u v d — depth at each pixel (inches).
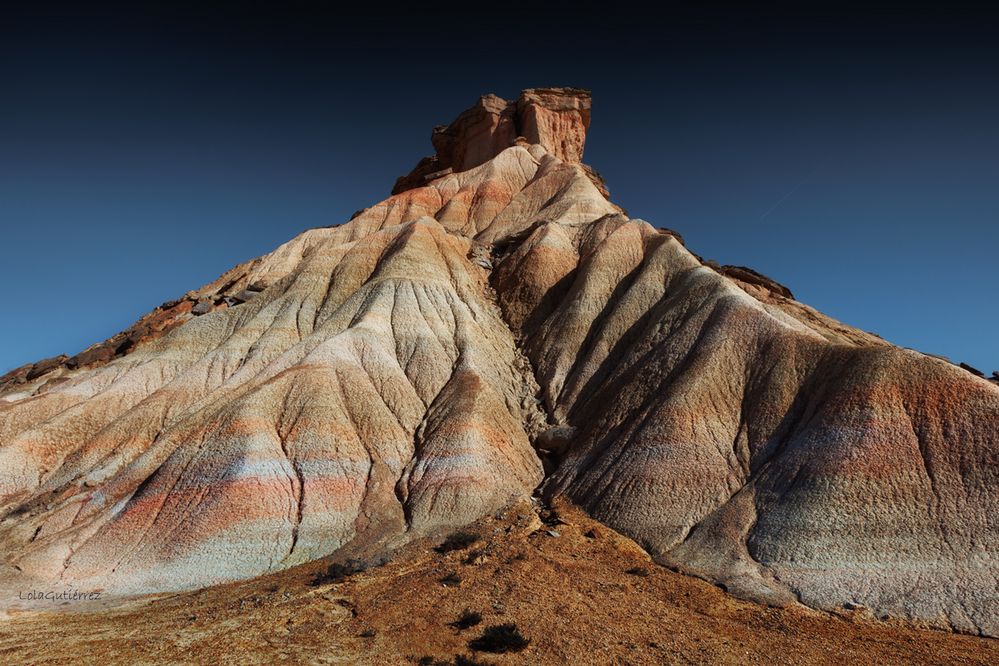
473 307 2180.1
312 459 1421.0
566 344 1882.4
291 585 1065.5
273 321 2165.4
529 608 909.2
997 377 1929.1
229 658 767.7
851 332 2133.4
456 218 2935.5
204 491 1333.7
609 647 797.2
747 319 1556.3
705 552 1095.6
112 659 772.6
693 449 1298.0
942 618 871.7
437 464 1427.2
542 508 1366.9
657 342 1692.9
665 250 2036.2
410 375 1792.6
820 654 783.7
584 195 2778.1
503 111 4084.6
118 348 2437.3
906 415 1157.1
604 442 1472.7
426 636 828.6
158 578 1173.7
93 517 1396.4
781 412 1320.1
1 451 1665.8
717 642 818.2
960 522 992.9
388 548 1203.2
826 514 1055.0
